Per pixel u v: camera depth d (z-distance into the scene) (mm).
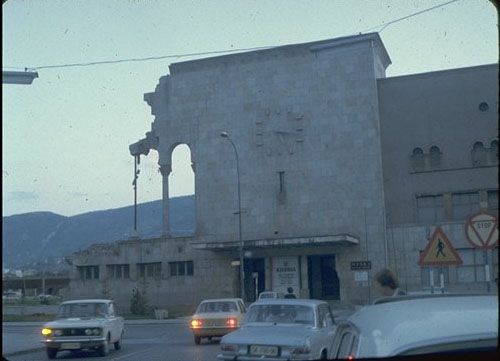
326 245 50156
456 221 46688
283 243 49312
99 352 19766
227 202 53938
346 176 50938
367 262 49375
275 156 52938
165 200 56344
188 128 55656
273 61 53656
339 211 50812
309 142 52125
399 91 50531
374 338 3391
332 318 13047
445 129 49031
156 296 55281
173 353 19969
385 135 50625
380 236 49438
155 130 56531
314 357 11125
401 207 49469
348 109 51344
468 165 48312
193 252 54562
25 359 19281
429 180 49062
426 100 49750
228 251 53469
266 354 11023
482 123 48250
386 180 50156
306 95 52531
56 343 19375
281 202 52344
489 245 11125
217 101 54969
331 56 51906
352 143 51031
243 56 54375
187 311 54156
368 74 51125
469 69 48875
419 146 49562
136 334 31078
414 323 3506
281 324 11953
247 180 53562
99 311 20906
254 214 53031
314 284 51750
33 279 49250
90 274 57562
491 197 47688
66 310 20953
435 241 12227
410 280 48094
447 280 44438
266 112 53438
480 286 44062
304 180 52000
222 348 11531
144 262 55906
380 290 8281
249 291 53125
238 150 54062
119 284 56594
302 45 52750
